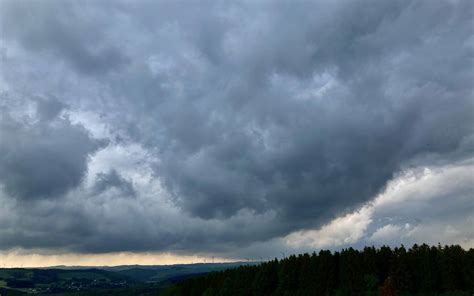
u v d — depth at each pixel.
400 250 174.75
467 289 155.50
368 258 172.50
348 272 170.62
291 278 187.50
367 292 158.62
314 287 177.88
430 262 161.62
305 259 187.38
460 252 161.50
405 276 162.00
